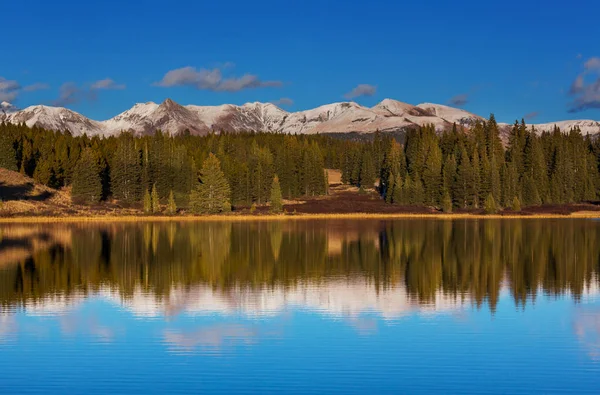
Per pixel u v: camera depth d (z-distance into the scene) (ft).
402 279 200.34
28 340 128.16
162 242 313.32
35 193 542.98
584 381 106.42
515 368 112.37
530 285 189.16
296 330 136.15
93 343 126.41
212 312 152.76
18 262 235.81
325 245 298.35
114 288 183.62
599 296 172.24
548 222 464.65
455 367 112.78
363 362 115.34
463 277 204.33
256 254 264.52
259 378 107.45
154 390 102.32
